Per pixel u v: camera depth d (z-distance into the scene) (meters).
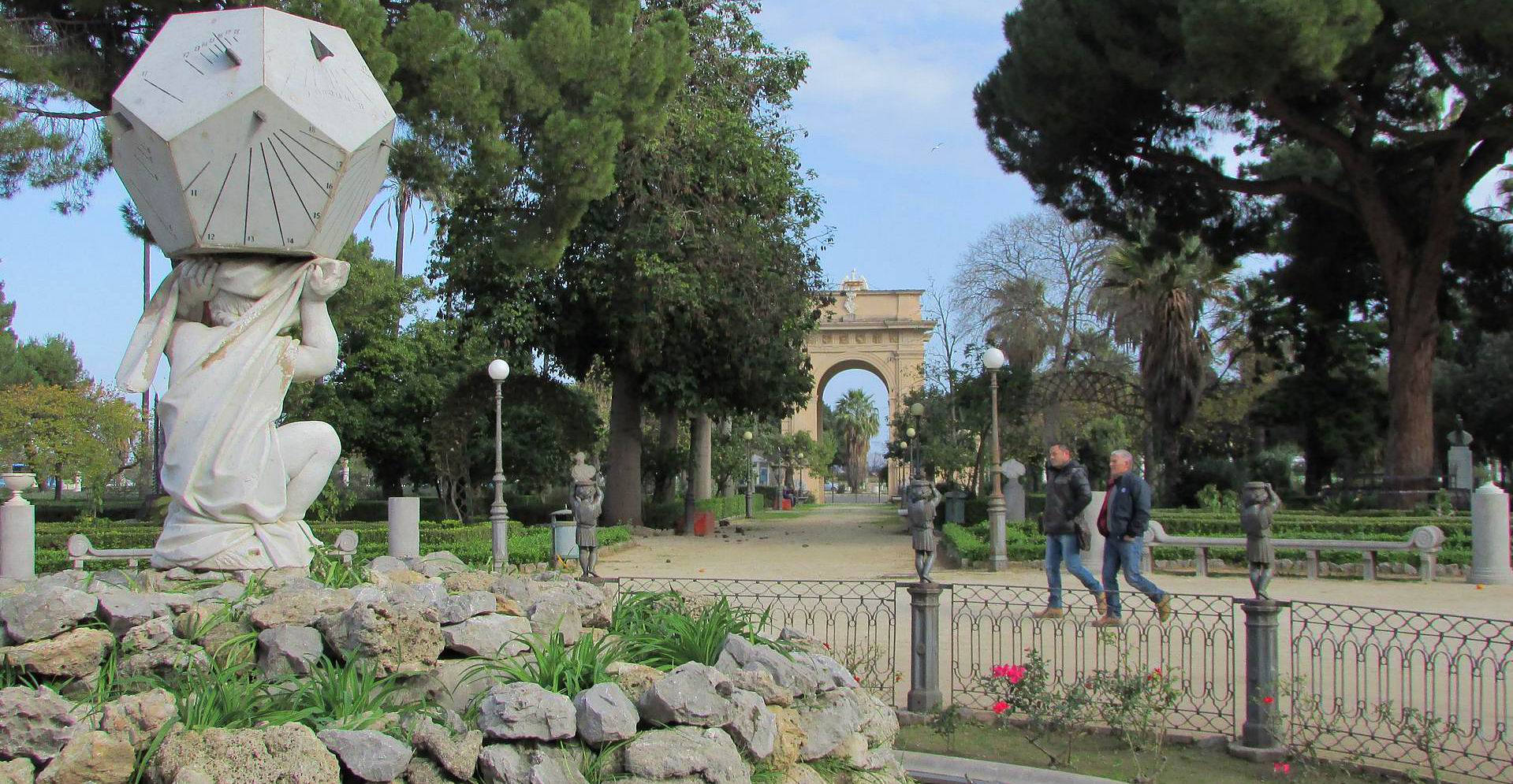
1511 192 26.94
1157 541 16.36
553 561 16.81
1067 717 6.17
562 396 27.97
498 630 4.60
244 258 6.11
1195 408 27.92
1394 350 21.23
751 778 4.10
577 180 18.08
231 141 5.80
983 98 24.94
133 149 5.91
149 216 6.13
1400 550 15.09
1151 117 22.06
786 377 26.91
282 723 3.78
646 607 5.63
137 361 6.04
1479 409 34.59
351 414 29.23
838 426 84.75
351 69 6.29
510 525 20.73
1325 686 7.82
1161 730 6.29
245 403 6.02
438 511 35.28
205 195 5.86
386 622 4.27
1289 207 24.94
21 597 4.29
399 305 30.56
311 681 4.15
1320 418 28.31
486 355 30.36
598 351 27.03
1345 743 6.40
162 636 4.37
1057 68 20.75
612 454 27.44
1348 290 26.62
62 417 22.62
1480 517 14.64
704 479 33.25
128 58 15.65
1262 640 6.20
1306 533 18.25
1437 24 17.59
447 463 29.31
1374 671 8.43
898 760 5.41
